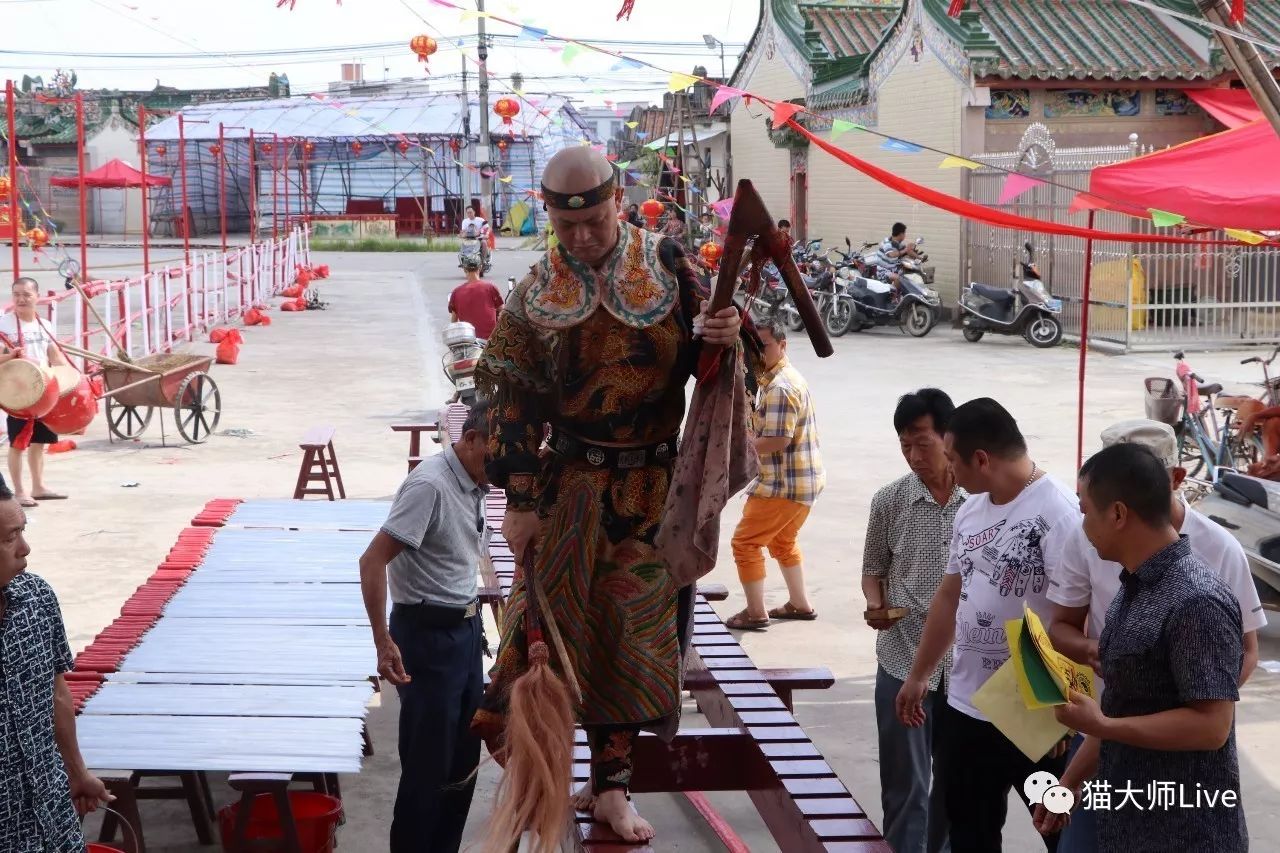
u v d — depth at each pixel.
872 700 6.80
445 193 55.19
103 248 47.66
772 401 7.48
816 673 5.43
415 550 4.74
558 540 3.23
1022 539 4.14
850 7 31.11
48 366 10.96
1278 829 5.28
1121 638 3.26
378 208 55.56
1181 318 19.81
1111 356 18.73
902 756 4.87
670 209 27.31
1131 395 15.32
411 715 4.82
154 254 44.00
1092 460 3.34
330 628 5.86
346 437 13.30
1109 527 3.26
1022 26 22.80
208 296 23.78
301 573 6.75
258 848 4.54
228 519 7.96
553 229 3.13
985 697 3.50
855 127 6.44
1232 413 10.88
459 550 4.83
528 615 3.18
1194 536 3.69
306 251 36.94
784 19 30.86
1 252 43.91
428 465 4.81
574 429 3.25
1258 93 5.32
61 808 3.60
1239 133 8.20
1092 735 3.15
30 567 8.81
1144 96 22.72
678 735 4.22
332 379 17.20
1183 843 3.23
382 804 5.70
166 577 6.66
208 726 4.72
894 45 24.95
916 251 22.52
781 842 3.83
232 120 54.91
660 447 3.28
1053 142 20.23
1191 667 3.12
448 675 4.80
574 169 3.04
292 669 5.31
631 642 3.25
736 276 2.99
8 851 3.46
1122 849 3.32
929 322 21.52
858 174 27.09
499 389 3.20
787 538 7.84
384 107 54.12
